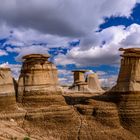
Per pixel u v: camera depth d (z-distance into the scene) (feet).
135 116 185.68
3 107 165.68
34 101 175.63
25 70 181.68
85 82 312.09
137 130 184.34
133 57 191.11
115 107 185.98
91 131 172.14
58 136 165.17
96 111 180.14
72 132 168.96
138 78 189.88
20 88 180.75
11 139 143.43
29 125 164.45
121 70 193.88
